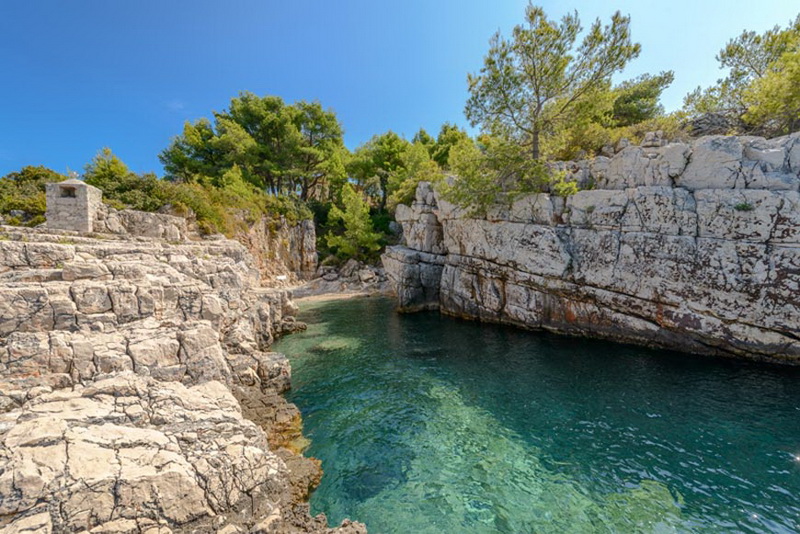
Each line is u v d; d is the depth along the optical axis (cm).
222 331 1382
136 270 1044
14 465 464
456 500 776
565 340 1959
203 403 754
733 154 1515
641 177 1783
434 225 3061
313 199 5441
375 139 5825
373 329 2412
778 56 2541
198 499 540
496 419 1134
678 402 1177
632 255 1730
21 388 664
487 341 2039
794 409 1093
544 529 688
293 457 902
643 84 3222
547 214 2058
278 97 4756
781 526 664
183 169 4050
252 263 2595
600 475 842
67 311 798
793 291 1341
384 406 1246
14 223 1858
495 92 2161
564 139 2342
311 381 1488
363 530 648
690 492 770
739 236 1453
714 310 1509
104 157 2756
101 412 630
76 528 442
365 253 4641
